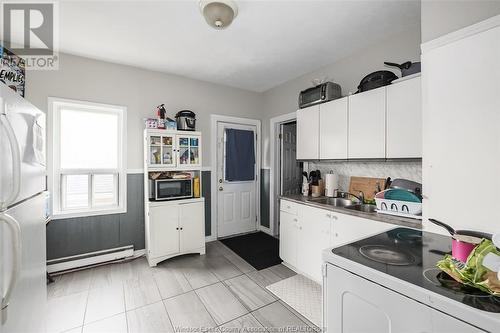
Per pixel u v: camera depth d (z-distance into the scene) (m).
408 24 2.05
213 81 3.52
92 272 2.54
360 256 1.06
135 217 2.98
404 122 1.79
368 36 2.25
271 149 3.86
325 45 2.42
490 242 0.87
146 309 1.92
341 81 2.74
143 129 3.02
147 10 1.84
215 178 3.65
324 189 2.83
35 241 1.26
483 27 1.22
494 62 1.19
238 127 3.87
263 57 2.70
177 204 2.85
